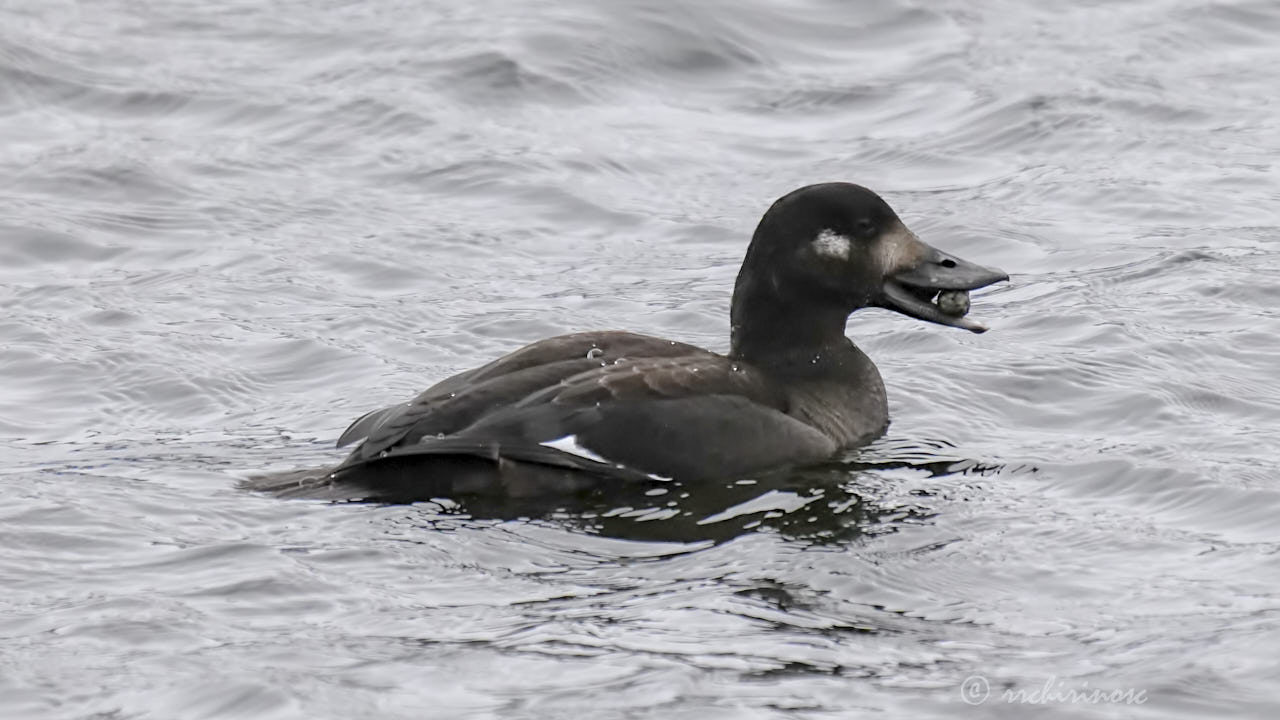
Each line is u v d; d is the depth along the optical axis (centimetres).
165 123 1981
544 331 1488
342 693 851
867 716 832
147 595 960
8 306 1518
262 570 989
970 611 948
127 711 838
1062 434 1248
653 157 1922
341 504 1087
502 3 2288
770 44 2202
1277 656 876
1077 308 1491
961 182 1848
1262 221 1703
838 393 1241
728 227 1745
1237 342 1403
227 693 851
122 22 2248
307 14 2283
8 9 2256
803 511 1093
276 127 1970
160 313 1509
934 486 1139
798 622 934
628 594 970
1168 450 1186
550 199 1808
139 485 1128
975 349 1420
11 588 970
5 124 1970
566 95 2064
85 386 1352
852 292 1248
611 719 827
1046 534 1055
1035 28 2244
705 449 1135
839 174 1877
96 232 1706
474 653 895
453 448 1084
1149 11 2289
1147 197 1770
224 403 1332
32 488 1118
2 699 847
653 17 2219
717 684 862
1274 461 1165
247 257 1653
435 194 1827
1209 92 2047
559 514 1080
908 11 2278
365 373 1389
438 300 1561
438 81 2072
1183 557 1016
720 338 1490
